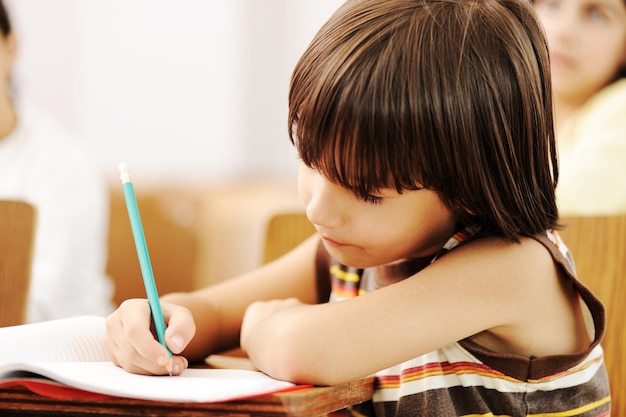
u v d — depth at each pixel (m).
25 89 3.07
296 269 1.11
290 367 0.75
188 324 0.79
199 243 2.74
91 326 0.86
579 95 1.68
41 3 3.09
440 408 0.85
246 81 3.40
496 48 0.77
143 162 3.28
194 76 3.33
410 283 0.80
